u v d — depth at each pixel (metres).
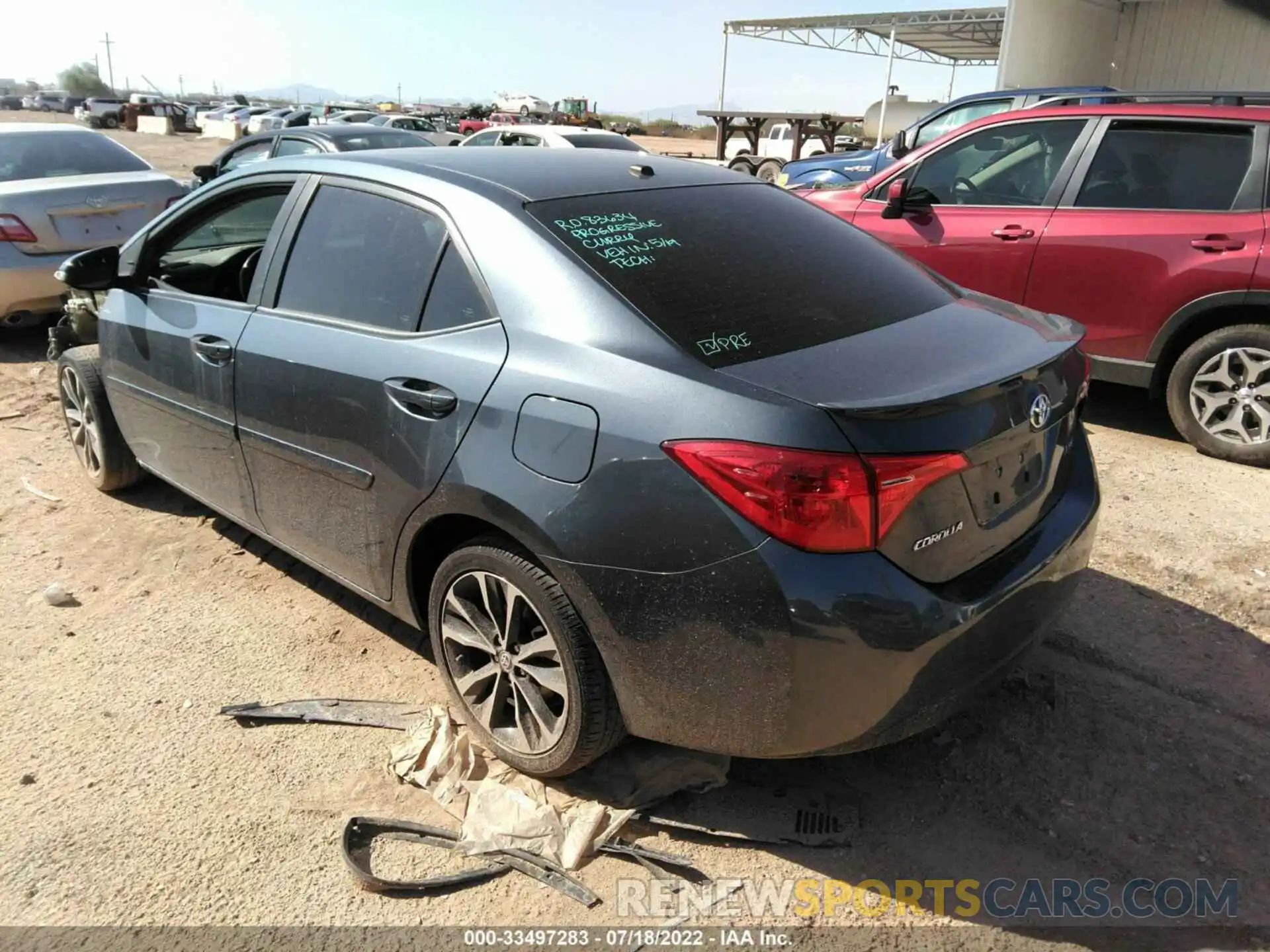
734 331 2.47
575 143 14.84
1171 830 2.61
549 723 2.65
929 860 2.52
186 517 4.57
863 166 10.41
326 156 3.38
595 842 2.56
